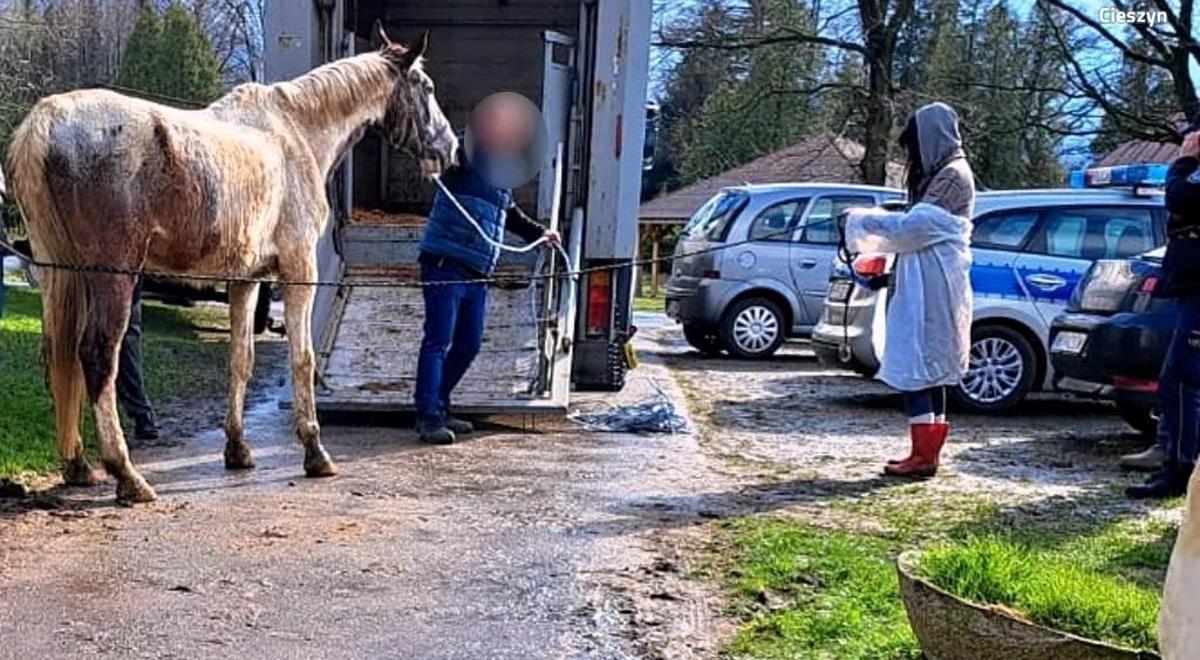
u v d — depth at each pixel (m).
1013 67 18.75
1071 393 8.22
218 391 8.66
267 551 4.43
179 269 5.04
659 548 4.65
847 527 5.07
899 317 6.05
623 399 8.56
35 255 4.76
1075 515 5.39
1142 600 3.30
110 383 4.91
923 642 3.30
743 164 30.36
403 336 7.65
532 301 8.02
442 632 3.65
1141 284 6.78
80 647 3.42
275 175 5.40
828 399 9.39
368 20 10.48
